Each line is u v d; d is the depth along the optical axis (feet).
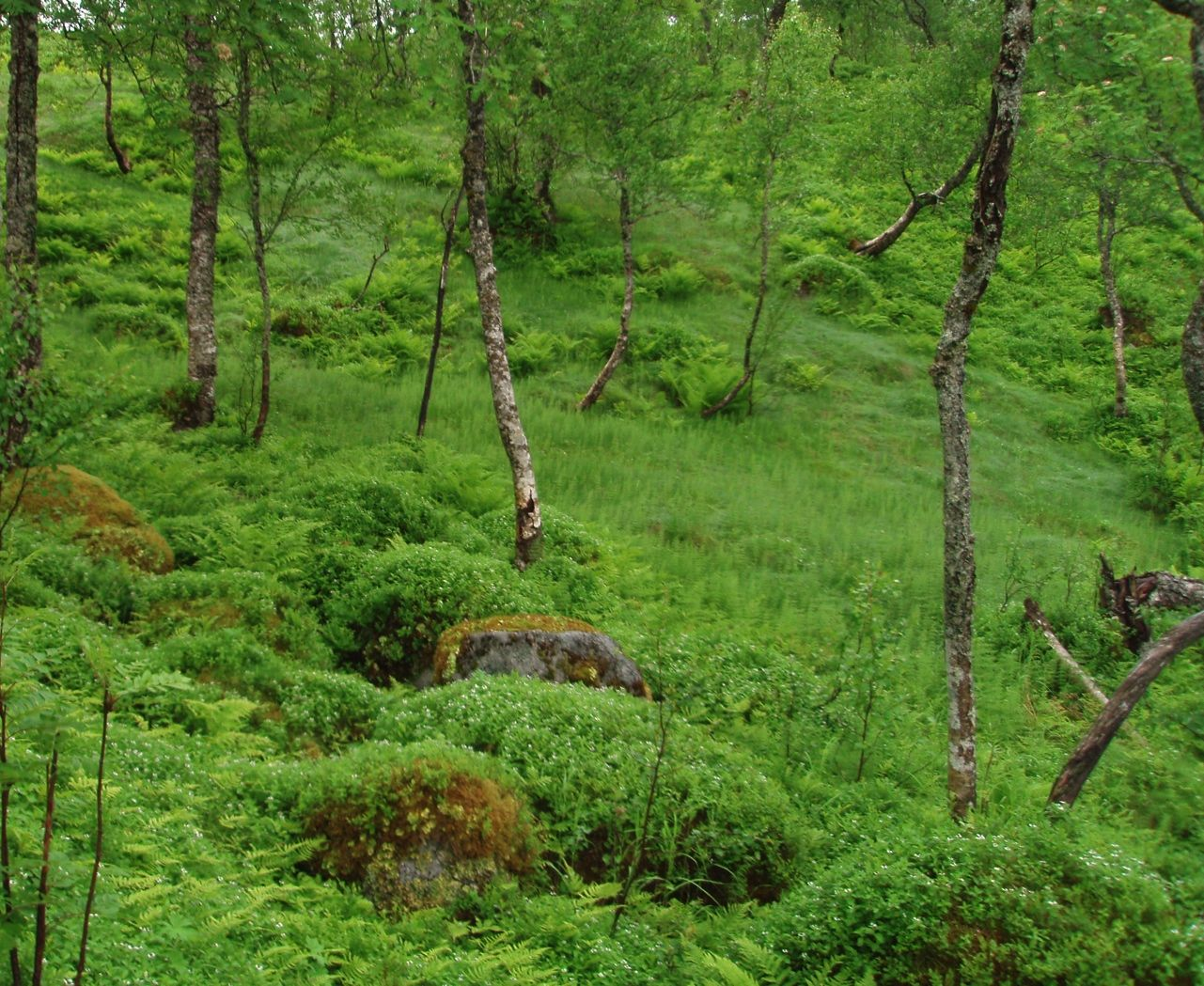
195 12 40.16
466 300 76.33
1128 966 15.56
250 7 41.63
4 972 10.77
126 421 45.60
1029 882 16.94
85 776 15.58
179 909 14.20
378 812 18.08
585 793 20.56
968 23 88.58
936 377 24.20
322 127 48.24
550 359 71.51
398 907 17.06
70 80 99.60
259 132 47.52
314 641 29.96
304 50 43.93
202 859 15.80
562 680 27.35
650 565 42.78
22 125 36.09
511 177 88.74
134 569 30.68
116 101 96.12
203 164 47.83
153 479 39.24
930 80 90.79
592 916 17.34
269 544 33.42
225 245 76.13
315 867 17.87
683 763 22.11
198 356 48.62
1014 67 22.97
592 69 65.72
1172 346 87.56
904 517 56.49
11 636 21.17
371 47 50.55
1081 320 90.94
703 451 62.95
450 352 70.08
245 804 18.67
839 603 42.22
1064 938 15.97
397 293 74.84
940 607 43.37
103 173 86.48
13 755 15.44
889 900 16.87
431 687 27.07
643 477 55.77
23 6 34.78
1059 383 82.94
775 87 71.61
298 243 79.36
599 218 93.61
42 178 81.87
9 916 9.57
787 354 77.56
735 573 43.29
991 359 84.12
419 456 48.70
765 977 16.34
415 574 32.53
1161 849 23.94
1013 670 37.52
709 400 69.72
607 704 24.11
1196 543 60.18
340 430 52.16
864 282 88.69
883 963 16.48
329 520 37.91
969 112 89.56
